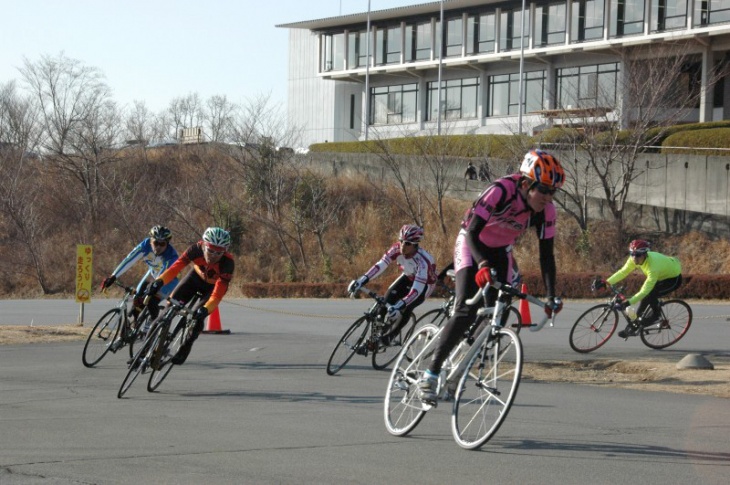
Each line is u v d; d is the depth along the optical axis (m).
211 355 12.64
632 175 33.94
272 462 5.52
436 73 49.97
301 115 57.47
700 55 40.22
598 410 7.86
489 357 5.98
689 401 8.51
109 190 44.06
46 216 44.28
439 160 39.00
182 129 52.03
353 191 41.06
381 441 6.27
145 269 39.94
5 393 8.75
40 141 48.09
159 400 8.36
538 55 44.03
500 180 6.03
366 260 36.72
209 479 5.05
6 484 4.90
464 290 6.11
